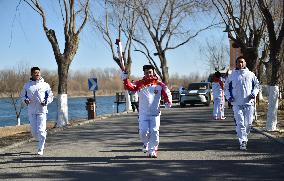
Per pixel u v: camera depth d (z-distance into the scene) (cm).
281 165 990
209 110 2973
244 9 2252
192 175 912
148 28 4288
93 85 2741
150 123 1123
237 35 2270
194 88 3738
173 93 4691
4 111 5856
